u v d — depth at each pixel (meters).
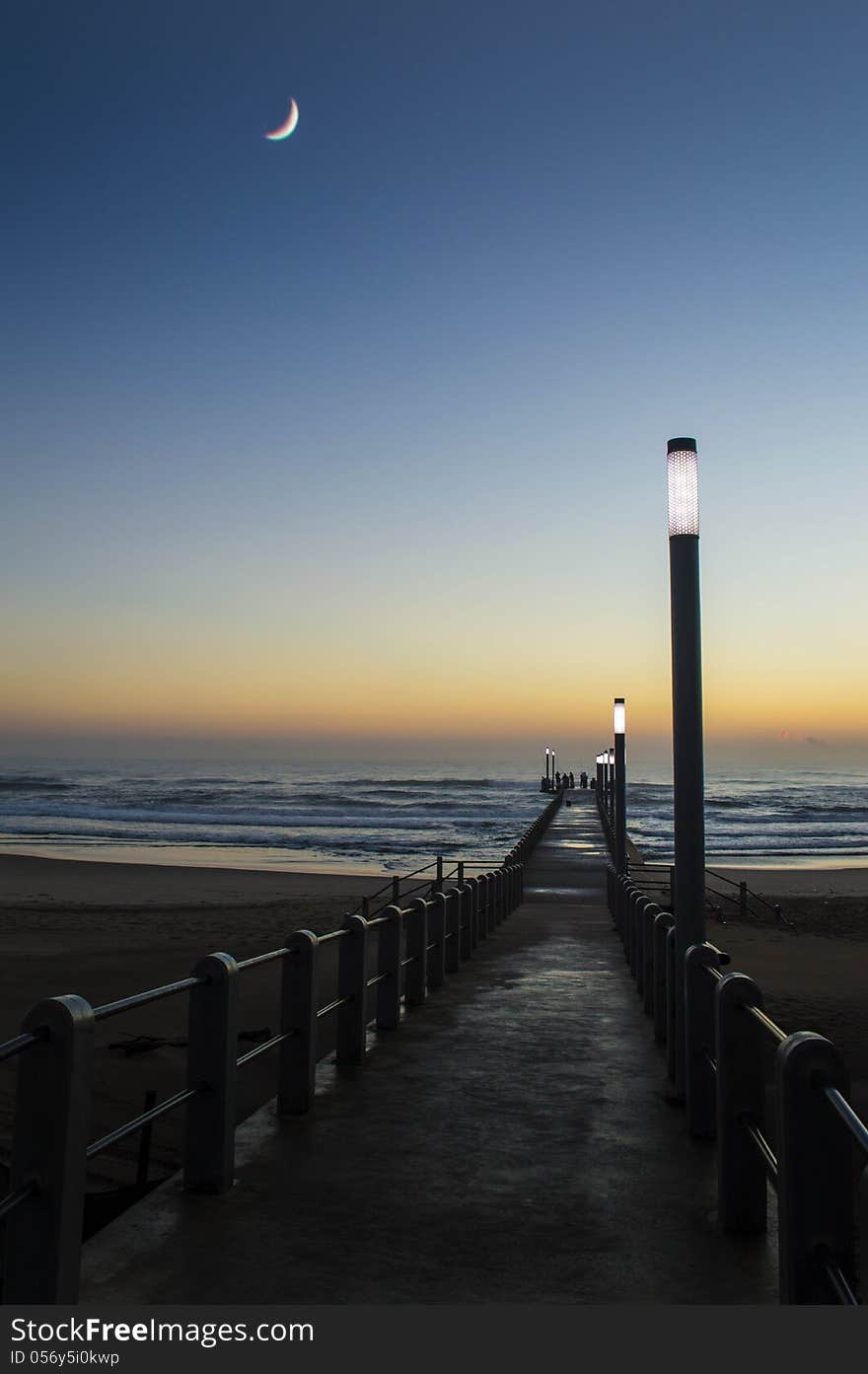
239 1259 4.72
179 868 45.56
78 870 44.50
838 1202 3.67
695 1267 4.70
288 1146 6.48
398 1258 4.77
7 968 19.91
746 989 5.21
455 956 14.73
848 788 177.38
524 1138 6.73
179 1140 10.79
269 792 144.75
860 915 30.08
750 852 65.69
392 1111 7.35
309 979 7.30
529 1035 10.20
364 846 63.84
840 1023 15.10
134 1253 4.77
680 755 7.72
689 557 7.77
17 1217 3.69
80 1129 3.79
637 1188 5.81
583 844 46.06
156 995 4.66
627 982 13.76
